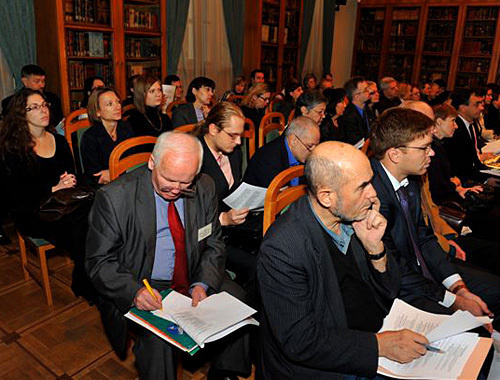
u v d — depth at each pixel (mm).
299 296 1150
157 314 1333
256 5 6633
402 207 1676
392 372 1140
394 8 8500
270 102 5320
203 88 3775
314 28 8195
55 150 2543
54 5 4086
